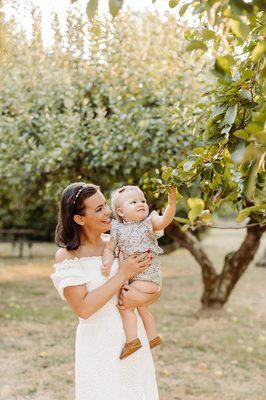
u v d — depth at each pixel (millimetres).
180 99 6246
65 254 2873
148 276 2902
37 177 7258
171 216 2869
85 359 2842
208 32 2273
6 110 7145
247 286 11539
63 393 5043
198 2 2402
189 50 2150
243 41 2697
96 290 2729
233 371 5832
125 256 2885
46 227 17938
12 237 17094
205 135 2693
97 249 2967
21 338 6930
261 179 2691
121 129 6305
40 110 7324
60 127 7066
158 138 5980
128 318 2867
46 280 11828
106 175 6832
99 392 2787
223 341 7012
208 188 3074
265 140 1868
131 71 6473
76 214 2852
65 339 6957
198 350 6602
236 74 2748
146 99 6543
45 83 6980
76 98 6930
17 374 5523
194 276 12922
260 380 5559
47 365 5844
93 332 2838
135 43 6383
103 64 6312
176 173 2836
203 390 5227
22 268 13570
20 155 7195
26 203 9594
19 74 6852
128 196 2971
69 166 7016
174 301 9750
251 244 7906
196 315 8359
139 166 6430
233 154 2318
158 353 6434
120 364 2824
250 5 1857
